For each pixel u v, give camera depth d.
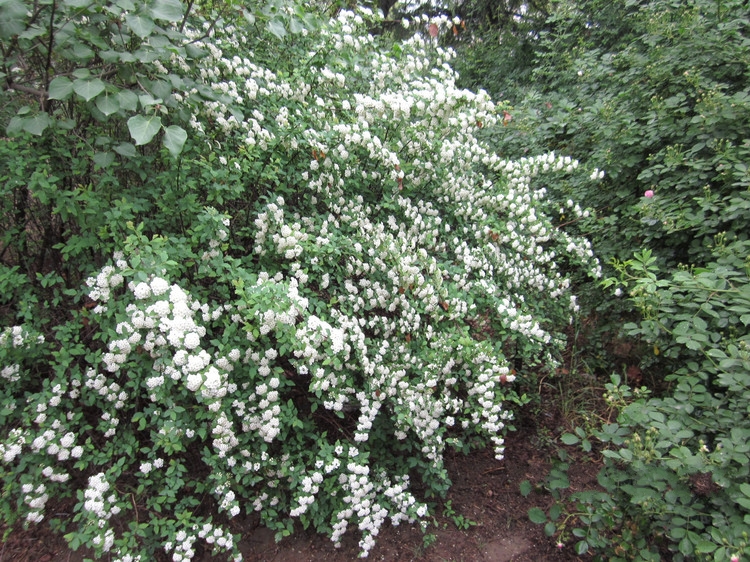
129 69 2.22
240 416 2.25
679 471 1.89
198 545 2.36
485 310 2.89
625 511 2.16
